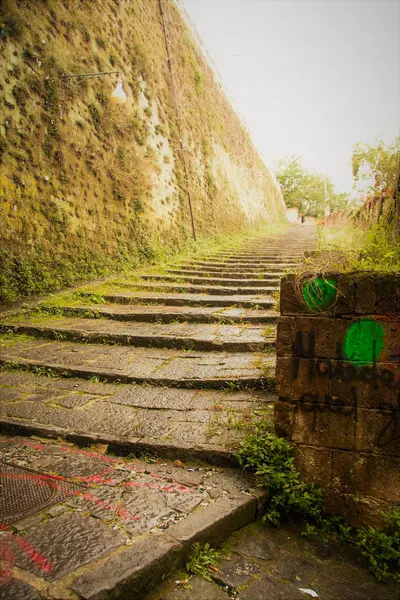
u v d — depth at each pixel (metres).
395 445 2.62
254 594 2.18
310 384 2.79
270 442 2.91
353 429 2.71
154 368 4.68
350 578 2.36
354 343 2.67
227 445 3.17
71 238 8.17
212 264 10.12
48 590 1.93
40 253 7.43
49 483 2.84
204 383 4.23
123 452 3.26
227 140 20.23
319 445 2.79
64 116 8.17
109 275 8.97
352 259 3.12
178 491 2.79
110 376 4.52
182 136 13.87
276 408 2.89
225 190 18.45
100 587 1.95
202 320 6.22
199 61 17.12
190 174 14.25
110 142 9.64
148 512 2.55
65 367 4.71
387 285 2.58
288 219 45.03
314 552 2.54
